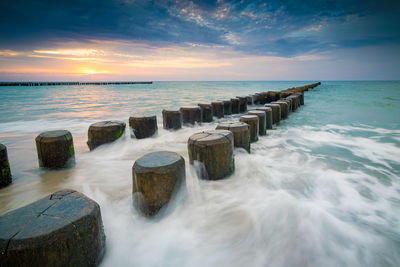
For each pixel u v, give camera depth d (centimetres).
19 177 399
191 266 226
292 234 263
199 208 306
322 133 784
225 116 1066
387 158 530
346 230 271
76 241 165
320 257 233
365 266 223
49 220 166
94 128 512
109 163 475
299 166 469
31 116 1238
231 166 375
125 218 283
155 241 253
